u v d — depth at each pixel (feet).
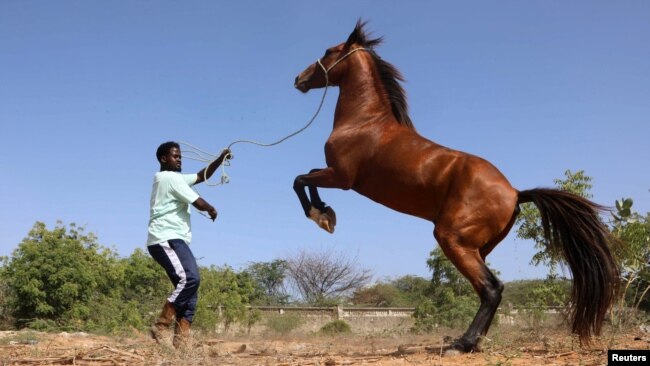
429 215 20.11
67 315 48.96
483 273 18.65
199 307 47.16
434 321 45.96
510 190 19.21
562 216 18.83
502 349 19.12
